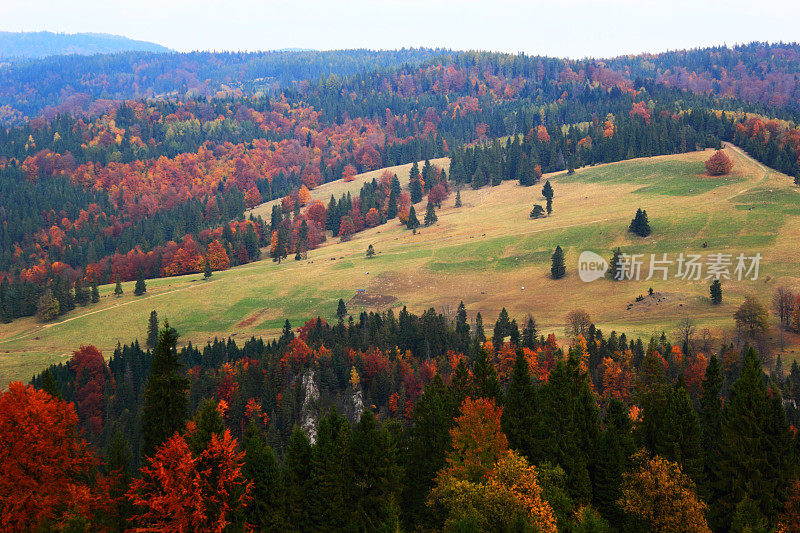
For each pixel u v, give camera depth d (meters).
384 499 54.97
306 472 55.94
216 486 43.91
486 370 68.50
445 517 53.78
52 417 43.34
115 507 46.16
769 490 54.94
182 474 41.44
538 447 59.47
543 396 65.56
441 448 59.38
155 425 47.78
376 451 55.53
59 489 43.38
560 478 52.91
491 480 47.03
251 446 53.03
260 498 51.97
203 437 46.00
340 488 53.94
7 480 40.50
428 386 62.91
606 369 117.12
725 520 55.44
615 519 56.09
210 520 43.00
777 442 56.28
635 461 56.50
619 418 65.69
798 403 111.19
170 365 48.59
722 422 60.28
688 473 56.88
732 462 56.97
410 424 118.50
